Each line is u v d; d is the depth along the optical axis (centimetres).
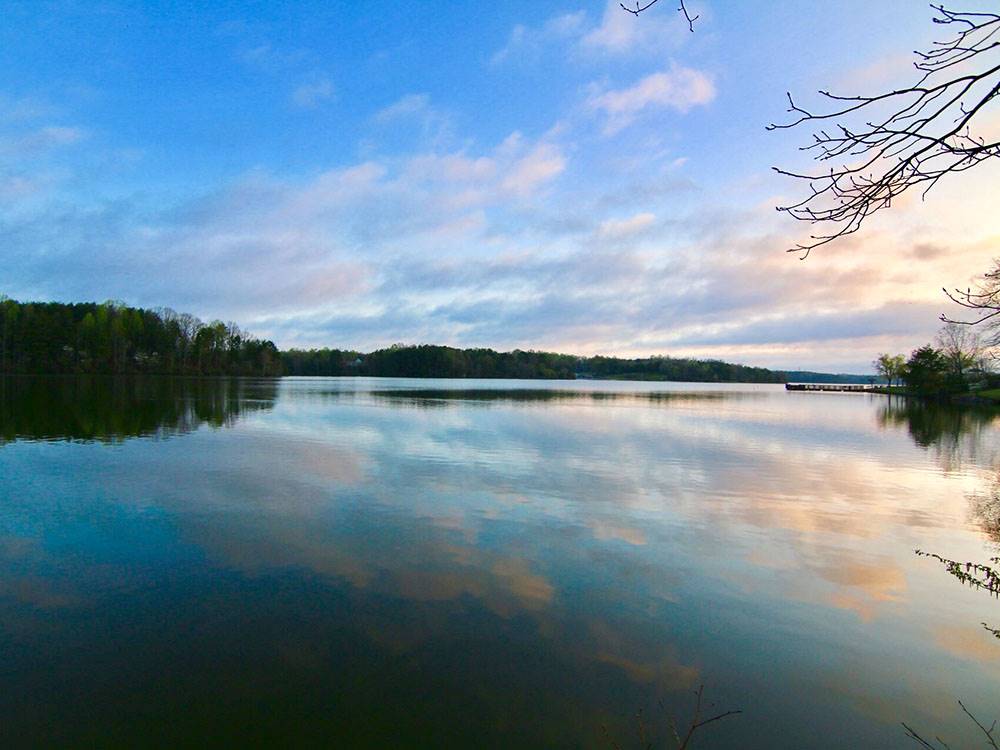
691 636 661
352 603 725
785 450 2223
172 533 985
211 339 10144
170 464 1592
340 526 1045
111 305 9300
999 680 586
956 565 897
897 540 1044
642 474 1623
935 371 6812
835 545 1006
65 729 479
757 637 663
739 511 1228
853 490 1480
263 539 964
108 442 1978
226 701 521
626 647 632
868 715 525
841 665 607
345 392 6112
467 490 1360
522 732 488
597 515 1163
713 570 870
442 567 852
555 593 770
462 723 498
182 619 675
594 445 2197
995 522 1171
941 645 654
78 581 781
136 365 8994
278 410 3472
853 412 4706
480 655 608
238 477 1442
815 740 489
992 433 3014
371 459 1758
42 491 1257
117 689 536
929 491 1488
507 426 2838
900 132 252
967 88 234
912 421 3806
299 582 787
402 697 532
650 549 959
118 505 1153
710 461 1894
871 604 760
